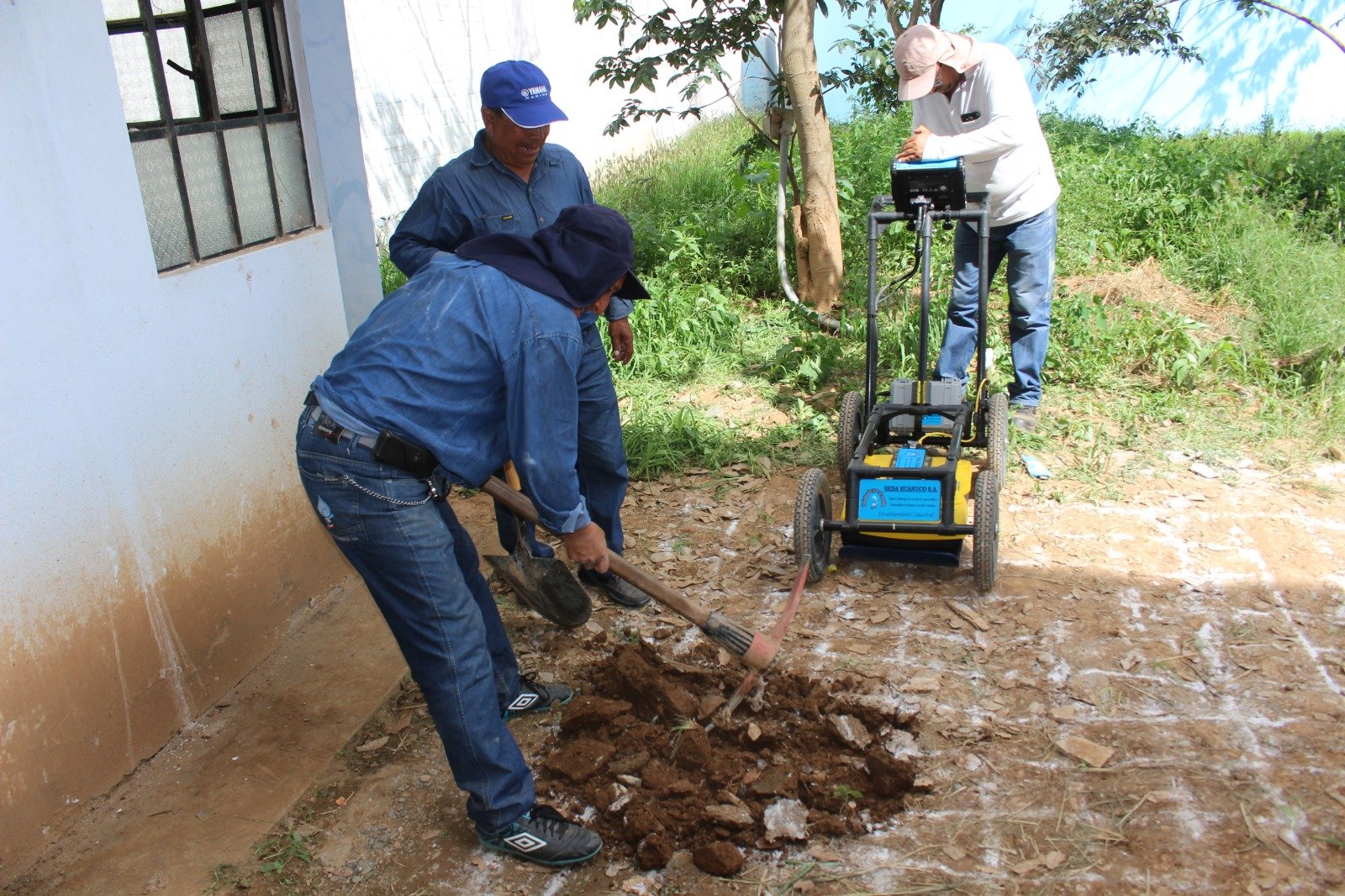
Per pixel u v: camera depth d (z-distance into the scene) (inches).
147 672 125.3
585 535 103.3
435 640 102.4
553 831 108.7
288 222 153.9
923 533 153.9
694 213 348.2
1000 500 183.8
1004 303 270.7
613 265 100.0
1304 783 112.9
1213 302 280.8
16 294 103.9
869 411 177.9
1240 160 387.5
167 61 128.5
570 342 97.2
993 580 153.9
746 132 550.9
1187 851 104.9
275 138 149.6
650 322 259.4
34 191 105.7
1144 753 119.3
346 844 113.5
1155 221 323.9
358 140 172.2
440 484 105.6
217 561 136.9
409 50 356.8
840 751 122.1
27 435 105.9
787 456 207.9
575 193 150.0
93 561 115.7
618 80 295.4
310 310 155.4
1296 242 298.2
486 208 141.5
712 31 286.5
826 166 278.5
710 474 203.8
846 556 161.5
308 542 157.9
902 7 337.1
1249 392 222.8
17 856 108.0
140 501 122.3
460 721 103.6
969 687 133.5
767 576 165.0
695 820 112.5
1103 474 191.3
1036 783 115.9
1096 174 359.6
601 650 147.8
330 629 154.4
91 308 113.7
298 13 151.8
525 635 151.7
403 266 145.4
